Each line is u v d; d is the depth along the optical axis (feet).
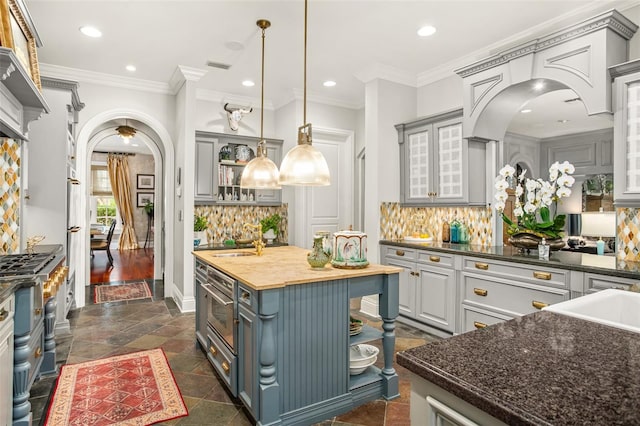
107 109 14.85
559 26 10.16
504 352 3.12
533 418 2.14
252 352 6.91
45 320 8.95
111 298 16.24
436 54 12.37
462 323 10.88
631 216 8.78
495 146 12.03
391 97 13.98
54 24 10.57
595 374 2.70
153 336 11.67
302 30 10.80
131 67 13.83
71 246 12.92
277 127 18.40
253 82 15.37
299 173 8.05
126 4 9.53
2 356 5.63
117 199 34.06
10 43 6.56
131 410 7.48
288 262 8.90
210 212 17.03
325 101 17.39
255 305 6.73
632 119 7.87
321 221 17.58
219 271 8.57
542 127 18.28
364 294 7.82
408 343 11.11
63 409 7.48
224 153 16.69
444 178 12.53
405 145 13.93
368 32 10.87
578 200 18.84
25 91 7.67
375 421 7.18
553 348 3.19
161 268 20.15
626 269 7.63
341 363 7.48
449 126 12.34
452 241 12.98
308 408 7.05
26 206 10.68
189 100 14.14
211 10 9.78
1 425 5.58
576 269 8.25
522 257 9.53
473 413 2.58
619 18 8.07
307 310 7.05
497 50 11.68
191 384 8.59
